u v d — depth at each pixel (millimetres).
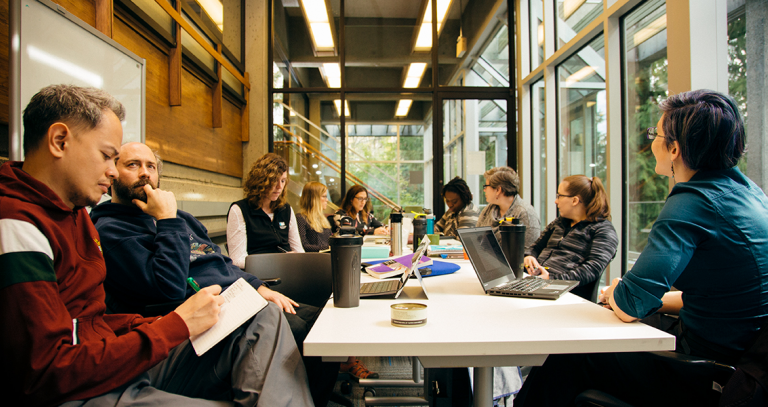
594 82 3502
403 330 837
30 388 673
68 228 852
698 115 969
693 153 989
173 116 2988
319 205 3238
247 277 1605
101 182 856
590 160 3576
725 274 943
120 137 898
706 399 934
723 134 956
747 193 973
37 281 701
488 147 5230
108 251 1229
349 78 5215
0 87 1522
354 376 2191
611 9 3062
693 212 946
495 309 1024
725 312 958
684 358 865
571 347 774
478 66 5227
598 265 1647
